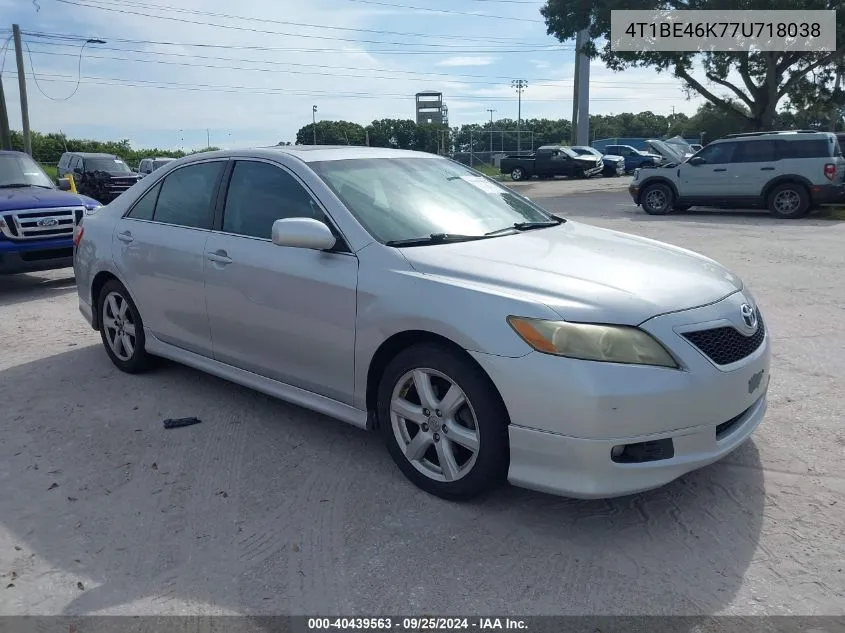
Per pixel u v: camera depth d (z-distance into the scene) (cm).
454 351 334
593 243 404
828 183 1476
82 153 2575
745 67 2714
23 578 299
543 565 299
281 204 422
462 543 316
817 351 563
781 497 347
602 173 3756
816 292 767
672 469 311
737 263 952
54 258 877
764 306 711
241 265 424
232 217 446
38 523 341
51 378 542
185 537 326
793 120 4409
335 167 426
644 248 403
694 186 1623
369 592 285
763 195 1544
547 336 306
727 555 304
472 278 339
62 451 416
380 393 368
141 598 285
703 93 2892
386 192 420
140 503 356
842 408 448
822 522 325
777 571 292
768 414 442
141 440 428
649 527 325
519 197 492
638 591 282
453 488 343
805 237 1196
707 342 321
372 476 378
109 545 321
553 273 341
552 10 2878
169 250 475
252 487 370
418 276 349
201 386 517
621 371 300
